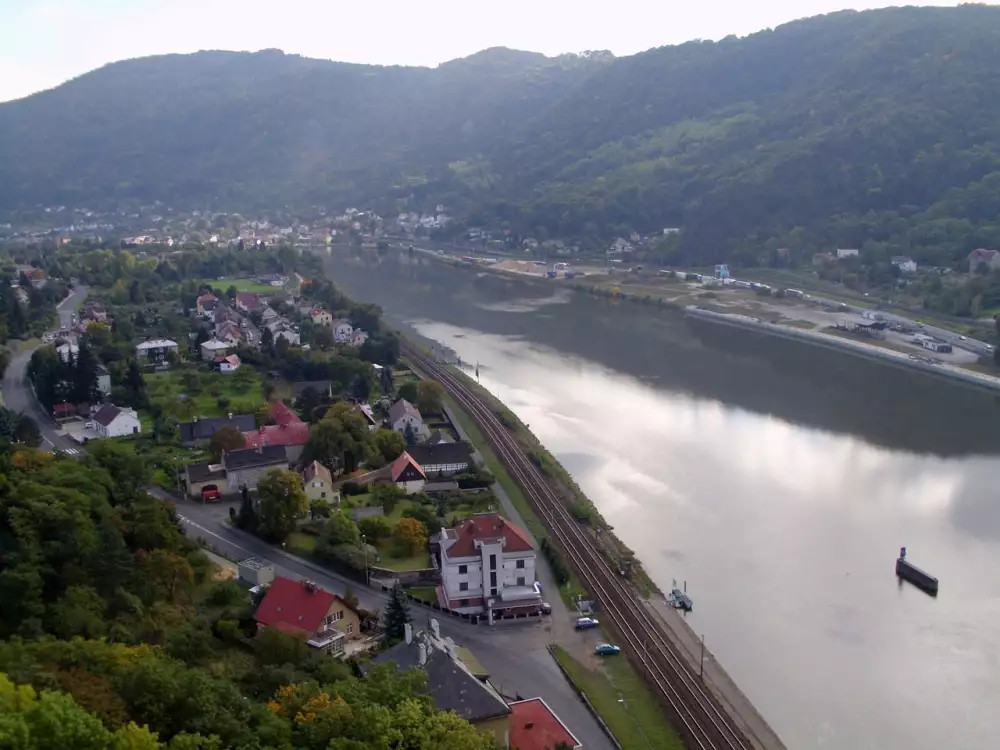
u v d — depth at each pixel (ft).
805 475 647.97
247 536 526.98
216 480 589.73
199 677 280.92
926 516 574.97
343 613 405.39
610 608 456.04
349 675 337.93
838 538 545.03
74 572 378.12
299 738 263.49
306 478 563.48
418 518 535.19
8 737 202.59
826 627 447.83
